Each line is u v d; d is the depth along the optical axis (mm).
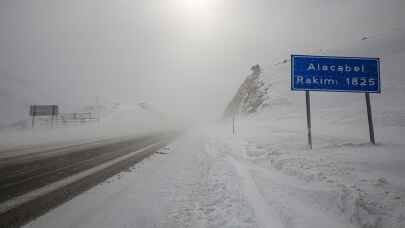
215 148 13250
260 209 4250
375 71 11516
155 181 6383
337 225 3631
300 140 14211
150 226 3770
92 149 12188
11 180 6016
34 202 4621
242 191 5230
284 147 11609
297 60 11695
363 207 3914
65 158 9336
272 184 5797
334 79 11531
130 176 6895
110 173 7203
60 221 3857
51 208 4371
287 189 5355
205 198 5012
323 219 3830
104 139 18094
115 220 3957
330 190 4793
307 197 4793
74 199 4879
